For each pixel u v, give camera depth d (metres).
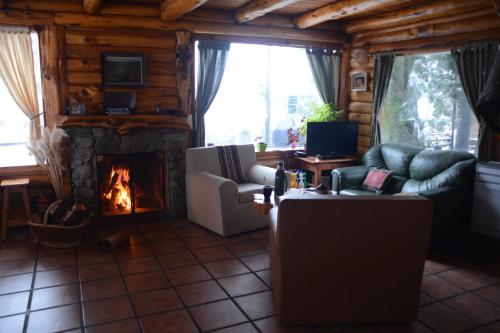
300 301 2.68
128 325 2.72
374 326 2.75
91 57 4.54
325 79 5.93
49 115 4.49
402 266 2.63
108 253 3.92
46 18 4.29
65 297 3.08
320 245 2.53
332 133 5.63
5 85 4.29
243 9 4.73
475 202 4.05
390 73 5.33
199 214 4.69
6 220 4.19
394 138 5.59
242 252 3.98
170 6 4.05
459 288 3.30
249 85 5.92
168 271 3.54
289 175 4.64
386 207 2.46
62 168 4.39
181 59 4.89
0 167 4.38
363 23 5.45
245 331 2.67
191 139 5.23
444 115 4.93
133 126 4.60
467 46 4.32
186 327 2.71
